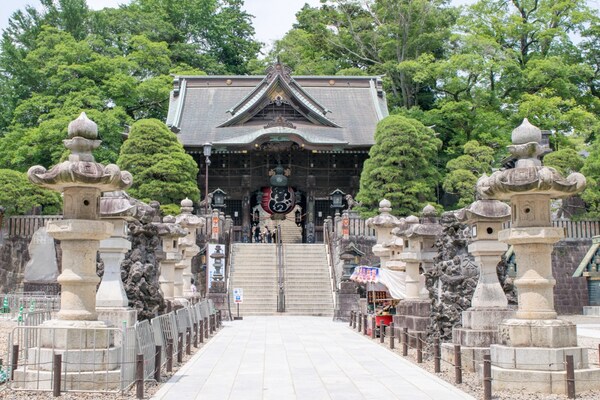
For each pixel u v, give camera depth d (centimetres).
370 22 6706
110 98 5378
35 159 4759
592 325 2830
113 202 1448
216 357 1702
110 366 1138
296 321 3014
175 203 4253
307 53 7106
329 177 5131
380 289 2541
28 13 5866
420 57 5734
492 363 1202
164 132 4306
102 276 1444
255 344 2022
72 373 1114
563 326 1162
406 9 6166
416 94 6372
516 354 1153
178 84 5847
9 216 3784
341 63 7112
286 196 5103
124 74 5331
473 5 5656
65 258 1173
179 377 1361
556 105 4959
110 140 4850
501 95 5603
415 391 1189
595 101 5462
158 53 6191
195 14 7475
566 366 1102
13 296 2944
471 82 5525
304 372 1434
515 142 1248
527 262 1199
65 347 1125
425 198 4366
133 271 1542
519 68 5222
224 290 3180
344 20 6950
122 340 1130
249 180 5066
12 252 3756
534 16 5609
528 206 1201
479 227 1453
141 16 6981
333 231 4122
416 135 4253
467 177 4234
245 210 5050
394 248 2414
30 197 3762
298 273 3712
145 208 1627
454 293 1575
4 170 3853
